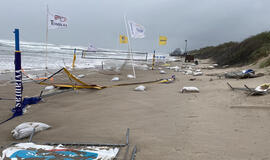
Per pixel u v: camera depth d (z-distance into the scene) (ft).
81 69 52.95
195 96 19.17
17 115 14.56
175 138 9.68
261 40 55.21
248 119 11.68
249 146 8.39
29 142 9.33
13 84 28.50
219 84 24.82
